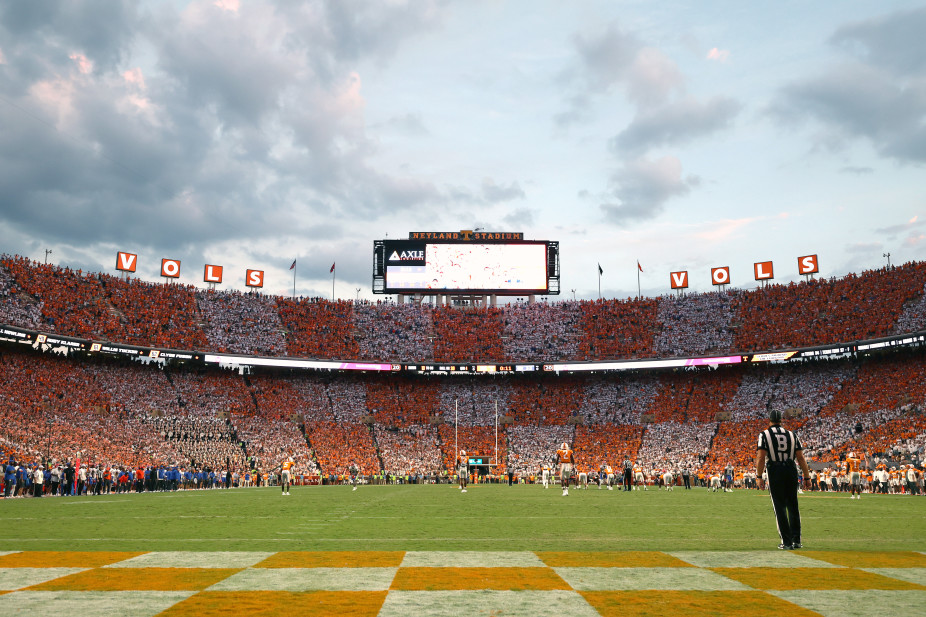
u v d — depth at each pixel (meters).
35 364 63.38
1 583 8.59
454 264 87.38
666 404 80.62
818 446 63.66
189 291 82.75
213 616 6.83
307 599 7.67
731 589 8.31
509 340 88.50
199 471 57.69
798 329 76.94
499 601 7.60
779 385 76.38
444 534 16.20
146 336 72.94
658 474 62.66
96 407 63.44
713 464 68.12
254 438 72.31
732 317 83.12
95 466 44.69
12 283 64.75
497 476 74.94
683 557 11.02
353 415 81.62
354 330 88.50
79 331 67.25
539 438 80.31
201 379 77.44
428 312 92.75
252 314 84.69
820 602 7.54
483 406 85.38
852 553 11.42
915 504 32.25
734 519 21.55
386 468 75.00
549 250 88.56
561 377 88.44
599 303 91.81
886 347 67.06
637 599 7.72
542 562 10.54
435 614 6.95
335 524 19.20
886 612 7.04
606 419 81.19
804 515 23.69
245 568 9.84
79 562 10.35
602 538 15.28
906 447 55.97
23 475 38.88
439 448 79.31
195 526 18.42
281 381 82.81
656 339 84.75
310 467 71.44
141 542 14.08
